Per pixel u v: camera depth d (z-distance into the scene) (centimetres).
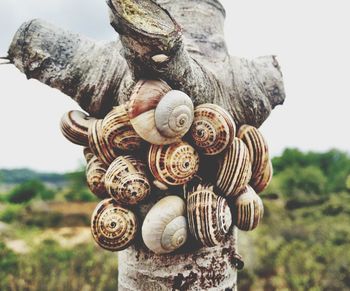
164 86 11
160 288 13
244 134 14
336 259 79
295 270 77
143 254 13
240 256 14
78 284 74
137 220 13
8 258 83
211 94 13
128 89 12
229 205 14
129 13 10
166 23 10
